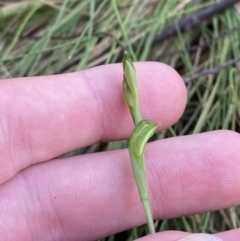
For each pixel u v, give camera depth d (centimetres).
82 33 8
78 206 7
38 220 7
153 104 7
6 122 7
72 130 7
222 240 6
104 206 7
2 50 9
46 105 7
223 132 7
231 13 9
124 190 7
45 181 7
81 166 7
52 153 7
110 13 9
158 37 9
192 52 9
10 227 7
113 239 8
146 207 6
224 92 8
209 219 8
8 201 7
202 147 7
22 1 9
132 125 7
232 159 7
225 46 9
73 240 7
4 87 7
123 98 7
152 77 7
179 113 7
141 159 6
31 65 9
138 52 9
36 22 9
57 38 9
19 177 7
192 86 9
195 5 9
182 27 9
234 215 8
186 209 7
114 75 7
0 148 7
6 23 9
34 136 7
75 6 9
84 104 7
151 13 9
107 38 9
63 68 9
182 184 7
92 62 9
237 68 9
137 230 8
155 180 7
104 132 7
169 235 6
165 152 7
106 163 7
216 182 7
